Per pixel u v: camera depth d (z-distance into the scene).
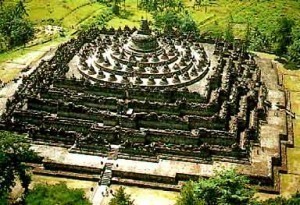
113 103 157.88
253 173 137.50
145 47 178.25
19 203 124.12
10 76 190.12
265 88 184.25
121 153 143.25
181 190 124.19
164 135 147.50
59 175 136.50
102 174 136.38
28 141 146.62
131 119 150.88
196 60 185.62
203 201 113.94
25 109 159.38
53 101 157.12
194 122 152.12
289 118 170.62
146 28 183.88
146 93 160.38
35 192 116.31
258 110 165.62
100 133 148.12
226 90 166.12
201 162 141.38
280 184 138.50
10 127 150.38
